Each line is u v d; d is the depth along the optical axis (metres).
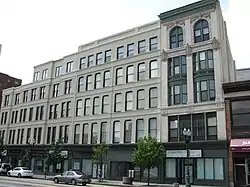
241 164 29.48
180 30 37.28
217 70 32.97
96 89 44.72
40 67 56.66
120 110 41.00
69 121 47.28
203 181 31.19
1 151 54.59
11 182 27.72
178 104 35.12
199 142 32.00
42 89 54.62
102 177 39.56
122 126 39.94
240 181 29.19
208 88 33.19
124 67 42.12
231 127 30.56
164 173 34.12
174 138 34.59
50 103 52.09
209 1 35.09
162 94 36.75
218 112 31.78
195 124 33.31
